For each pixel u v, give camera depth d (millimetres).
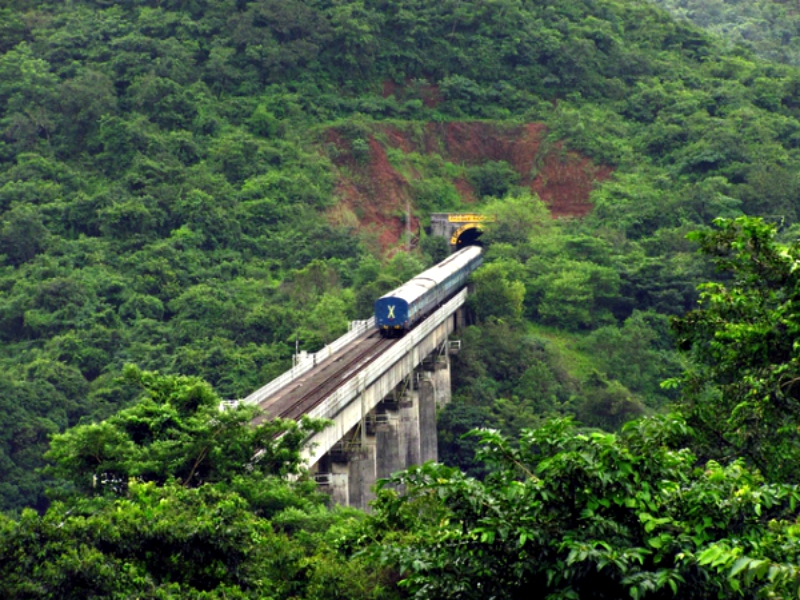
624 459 131875
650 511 132000
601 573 128500
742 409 181250
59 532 177375
